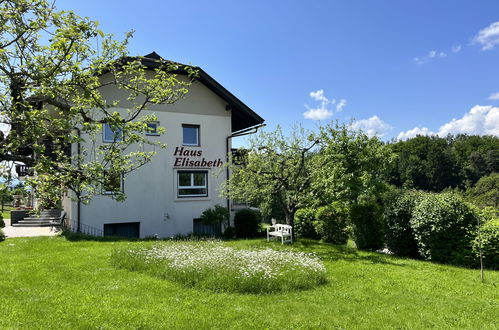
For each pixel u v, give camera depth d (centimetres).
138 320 549
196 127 1986
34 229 1742
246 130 2094
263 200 1698
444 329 553
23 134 555
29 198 582
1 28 505
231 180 1691
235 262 866
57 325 520
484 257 1055
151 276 833
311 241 1552
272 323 562
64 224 1744
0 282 738
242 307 631
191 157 1930
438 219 1134
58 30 483
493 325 571
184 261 885
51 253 1086
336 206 1437
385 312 624
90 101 630
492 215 1196
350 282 829
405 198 1312
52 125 629
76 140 581
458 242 1115
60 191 597
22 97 596
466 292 767
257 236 1892
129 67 795
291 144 1523
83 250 1144
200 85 1988
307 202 1440
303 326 554
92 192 723
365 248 1409
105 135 1672
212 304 642
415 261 1148
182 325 539
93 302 627
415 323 575
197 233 1856
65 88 594
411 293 748
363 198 1272
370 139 1291
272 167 1537
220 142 2036
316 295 716
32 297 648
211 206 1973
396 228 1302
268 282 743
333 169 1260
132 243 1294
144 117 863
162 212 1822
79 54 604
